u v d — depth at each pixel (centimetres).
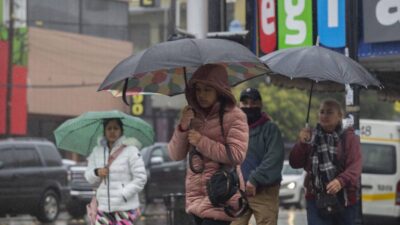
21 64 7556
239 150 1235
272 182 1672
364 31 2009
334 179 1585
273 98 8469
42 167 3966
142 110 8169
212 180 1229
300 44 2123
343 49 2056
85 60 8231
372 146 3478
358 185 1662
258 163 1697
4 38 7444
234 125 1247
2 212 3756
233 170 1248
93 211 1761
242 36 2109
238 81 1454
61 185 4081
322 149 1614
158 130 9438
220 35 2116
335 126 1620
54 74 7894
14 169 3778
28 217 4503
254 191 1666
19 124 7500
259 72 1422
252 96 1706
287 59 1503
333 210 1591
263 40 2191
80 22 8256
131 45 8750
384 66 2077
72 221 4134
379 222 3475
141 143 1856
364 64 2075
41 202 3931
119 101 8275
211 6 2169
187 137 1271
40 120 7788
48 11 7894
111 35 8600
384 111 9588
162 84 1428
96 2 8431
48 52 7856
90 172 1741
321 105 1631
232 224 1714
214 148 1232
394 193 3406
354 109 1823
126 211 1722
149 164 4809
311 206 1644
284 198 5166
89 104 8219
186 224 2236
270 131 1695
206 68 1259
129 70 1226
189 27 2700
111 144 1750
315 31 2100
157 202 4825
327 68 1476
